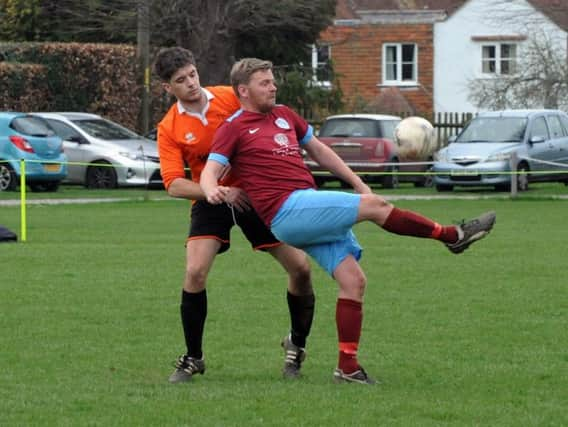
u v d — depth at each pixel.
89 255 39.75
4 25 105.62
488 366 22.27
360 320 20.59
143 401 19.56
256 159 20.20
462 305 29.25
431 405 19.09
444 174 75.12
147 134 86.50
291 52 105.19
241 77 20.36
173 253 40.50
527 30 116.81
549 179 78.31
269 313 28.25
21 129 72.00
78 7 99.12
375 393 20.00
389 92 117.62
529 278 34.00
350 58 132.50
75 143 77.19
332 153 21.14
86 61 93.75
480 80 106.94
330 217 19.81
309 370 22.30
